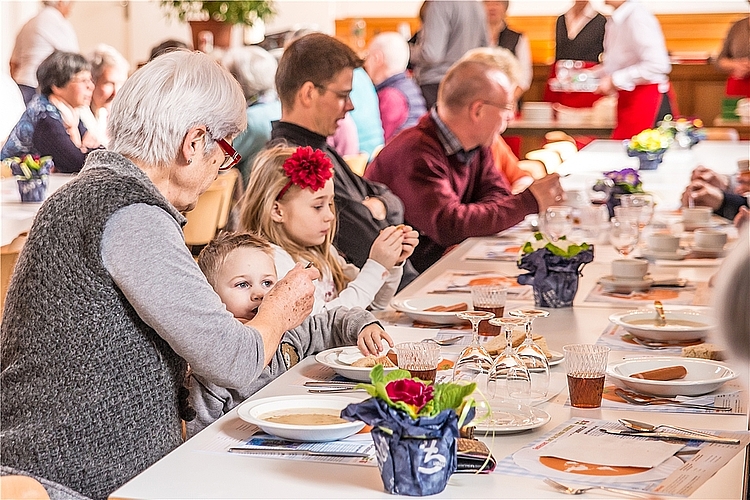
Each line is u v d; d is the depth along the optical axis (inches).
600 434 61.3
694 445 58.7
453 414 50.8
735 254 33.0
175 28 387.2
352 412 50.8
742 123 330.0
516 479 53.3
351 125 203.5
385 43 255.1
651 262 132.8
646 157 221.3
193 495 51.6
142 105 69.1
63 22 277.4
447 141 161.2
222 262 84.8
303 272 75.9
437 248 162.4
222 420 65.4
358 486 52.6
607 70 319.6
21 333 65.4
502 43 340.2
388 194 152.7
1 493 55.4
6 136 222.4
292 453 58.2
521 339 80.7
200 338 65.2
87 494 64.5
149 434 66.7
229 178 185.2
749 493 52.8
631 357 81.4
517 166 213.6
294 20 391.9
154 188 68.2
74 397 64.4
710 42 391.9
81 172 70.2
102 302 64.7
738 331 32.2
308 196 102.7
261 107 185.6
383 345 85.9
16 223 151.9
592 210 150.5
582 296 110.2
